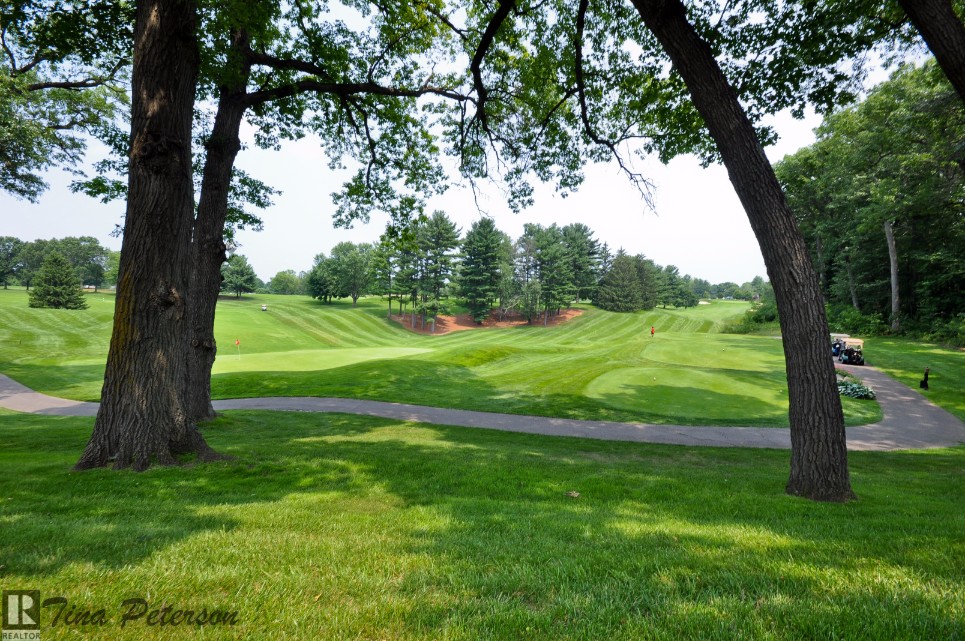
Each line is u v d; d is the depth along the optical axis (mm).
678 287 109562
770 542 3799
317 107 13789
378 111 13414
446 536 3873
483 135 13625
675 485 6605
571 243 86438
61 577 2629
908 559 3383
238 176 15078
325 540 3580
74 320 45156
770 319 54469
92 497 4875
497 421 14695
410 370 24094
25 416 14594
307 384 20469
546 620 2361
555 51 11156
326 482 6145
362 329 63531
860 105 24125
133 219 6730
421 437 11258
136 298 6652
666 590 2791
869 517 4992
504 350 33312
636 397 18344
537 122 13094
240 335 46500
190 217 7402
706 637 2264
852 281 44781
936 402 19094
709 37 8953
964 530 4367
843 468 6016
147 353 6660
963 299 36406
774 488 6656
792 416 6355
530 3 10461
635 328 66812
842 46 8719
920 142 22156
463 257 72938
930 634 2281
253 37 11148
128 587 2568
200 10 8227
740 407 16891
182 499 5016
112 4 8555
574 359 28047
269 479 6168
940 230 33531
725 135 6543
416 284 68500
